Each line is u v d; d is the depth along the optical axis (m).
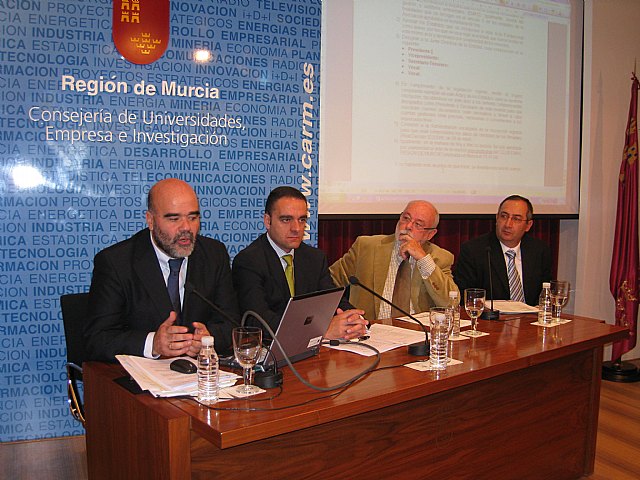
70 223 2.84
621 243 4.30
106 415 1.69
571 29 4.39
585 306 4.56
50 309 2.84
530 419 2.28
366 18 3.61
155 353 1.71
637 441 2.96
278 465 1.60
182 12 2.98
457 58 3.96
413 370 1.79
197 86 3.04
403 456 1.88
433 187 3.92
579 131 4.48
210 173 3.11
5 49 2.68
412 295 2.83
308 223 3.39
